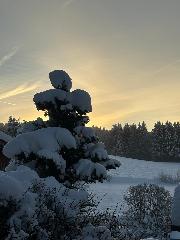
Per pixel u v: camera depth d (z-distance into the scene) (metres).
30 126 12.23
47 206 6.72
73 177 11.41
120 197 47.56
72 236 6.73
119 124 148.62
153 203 29.98
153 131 132.62
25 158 10.66
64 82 12.09
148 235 25.48
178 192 9.06
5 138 24.89
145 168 99.81
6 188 5.68
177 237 8.48
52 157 10.32
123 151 134.38
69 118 11.82
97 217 8.00
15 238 5.48
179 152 126.88
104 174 11.32
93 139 11.91
